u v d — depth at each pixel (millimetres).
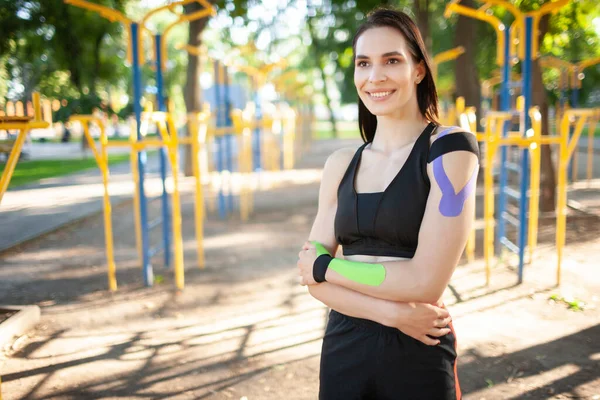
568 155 4797
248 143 9664
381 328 1443
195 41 13555
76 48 13195
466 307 4434
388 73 1460
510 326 3998
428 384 1424
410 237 1418
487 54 16828
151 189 12461
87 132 4773
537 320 4105
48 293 5059
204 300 4820
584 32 15031
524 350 3570
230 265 6004
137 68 5105
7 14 12148
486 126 5004
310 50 29781
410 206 1408
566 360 3404
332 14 18344
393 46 1461
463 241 1359
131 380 3293
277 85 16969
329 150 25156
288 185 13125
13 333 3949
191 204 10383
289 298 4836
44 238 7484
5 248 6691
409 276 1371
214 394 3111
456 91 11914
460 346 3660
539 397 2961
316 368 3420
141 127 4941
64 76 15227
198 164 5789
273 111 15000
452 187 1351
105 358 3613
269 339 3908
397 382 1426
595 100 29203
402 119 1506
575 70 11320
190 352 3705
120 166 18484
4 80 13070
